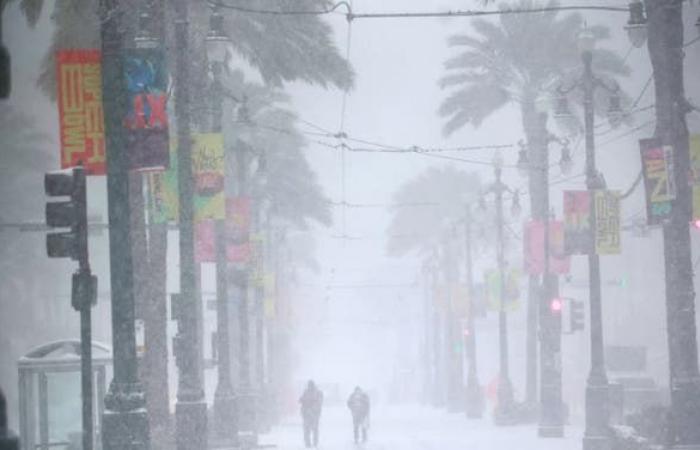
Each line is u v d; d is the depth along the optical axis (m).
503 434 127.38
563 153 121.38
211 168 77.06
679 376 70.75
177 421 70.25
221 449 96.69
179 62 70.81
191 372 70.56
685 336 70.94
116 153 48.03
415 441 117.81
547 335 120.75
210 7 92.19
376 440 124.31
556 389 119.88
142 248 88.00
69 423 89.62
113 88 48.09
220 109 91.00
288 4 109.56
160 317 89.81
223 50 76.00
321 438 136.00
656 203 71.06
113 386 47.81
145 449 47.53
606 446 91.12
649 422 75.69
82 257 43.97
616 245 91.75
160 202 77.00
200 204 77.00
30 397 76.44
